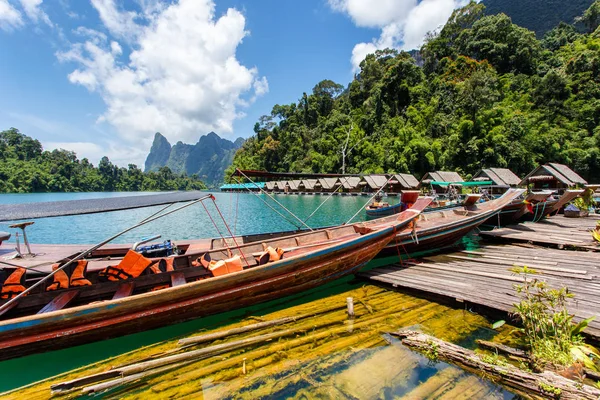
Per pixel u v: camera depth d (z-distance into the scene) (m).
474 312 5.92
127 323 4.79
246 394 3.87
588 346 4.30
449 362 4.33
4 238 7.08
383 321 5.65
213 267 5.96
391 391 3.81
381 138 59.19
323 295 7.05
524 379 3.74
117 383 4.06
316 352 4.70
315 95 96.31
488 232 12.54
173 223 23.45
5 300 4.98
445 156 47.88
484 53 67.50
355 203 35.44
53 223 23.36
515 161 44.75
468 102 50.03
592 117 47.16
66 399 3.88
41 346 4.34
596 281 6.78
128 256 5.77
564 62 60.66
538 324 4.46
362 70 85.38
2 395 3.95
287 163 80.62
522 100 53.53
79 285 5.35
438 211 13.33
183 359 4.55
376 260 10.19
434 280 7.30
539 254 9.44
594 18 74.00
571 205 16.33
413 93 62.69
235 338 5.13
